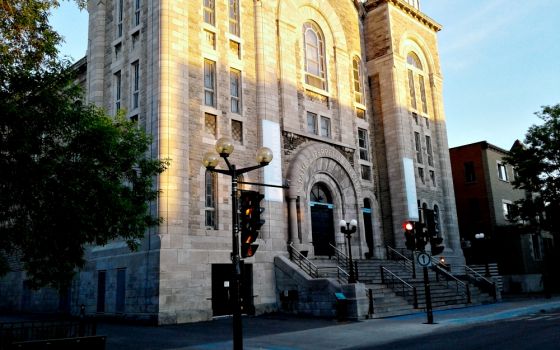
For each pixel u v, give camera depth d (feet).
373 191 105.40
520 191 152.05
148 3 73.00
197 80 72.90
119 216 42.01
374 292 72.02
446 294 81.71
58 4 42.50
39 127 37.93
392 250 100.68
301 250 81.56
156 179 64.85
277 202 79.10
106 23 84.53
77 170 39.17
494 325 54.85
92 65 83.05
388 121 110.32
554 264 132.87
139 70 73.05
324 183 92.63
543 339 40.96
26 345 30.07
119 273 68.85
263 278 73.41
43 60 40.78
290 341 46.24
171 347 43.42
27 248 38.40
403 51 116.88
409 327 54.19
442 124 125.29
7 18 40.42
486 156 142.00
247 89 80.74
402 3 117.50
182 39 71.20
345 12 111.45
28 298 95.50
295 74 91.25
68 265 39.83
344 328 54.75
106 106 79.97
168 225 63.77
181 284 63.46
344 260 85.66
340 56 103.76
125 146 46.62
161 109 66.80
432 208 114.73
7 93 37.24
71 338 32.04
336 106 100.17
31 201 37.55
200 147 70.95
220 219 70.95
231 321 63.93
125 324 62.54
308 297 69.77
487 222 138.51
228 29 80.12
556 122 116.88
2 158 36.14
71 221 38.01
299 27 95.55
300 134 88.74
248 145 78.33
